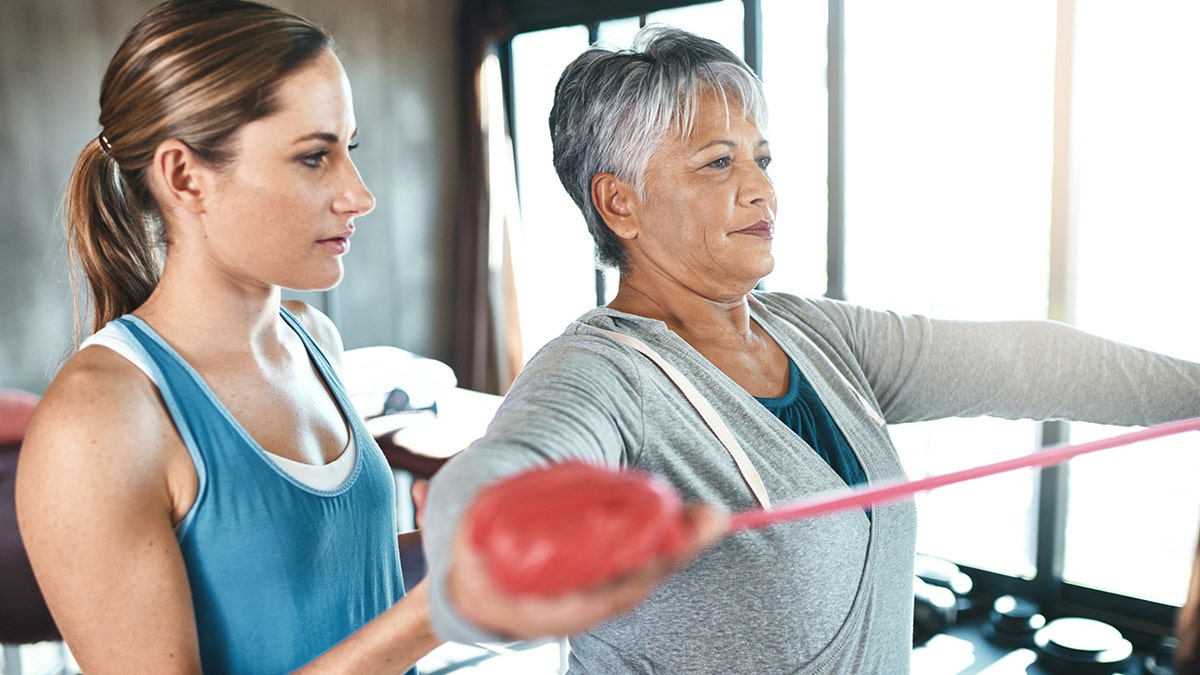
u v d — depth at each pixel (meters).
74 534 0.77
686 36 0.98
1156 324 2.75
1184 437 2.78
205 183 0.87
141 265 1.00
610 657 0.92
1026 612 2.80
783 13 3.39
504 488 0.38
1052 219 2.76
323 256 0.92
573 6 4.07
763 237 0.97
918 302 3.26
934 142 3.14
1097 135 2.73
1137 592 2.83
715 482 0.87
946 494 3.24
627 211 0.99
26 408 1.56
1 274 3.41
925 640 2.83
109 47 3.63
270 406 0.95
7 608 1.47
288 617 0.90
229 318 0.94
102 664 0.80
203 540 0.86
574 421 0.72
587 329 0.92
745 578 0.86
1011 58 2.95
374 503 1.04
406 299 4.54
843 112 3.19
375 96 4.33
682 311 1.01
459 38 4.59
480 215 4.51
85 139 3.59
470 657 2.79
